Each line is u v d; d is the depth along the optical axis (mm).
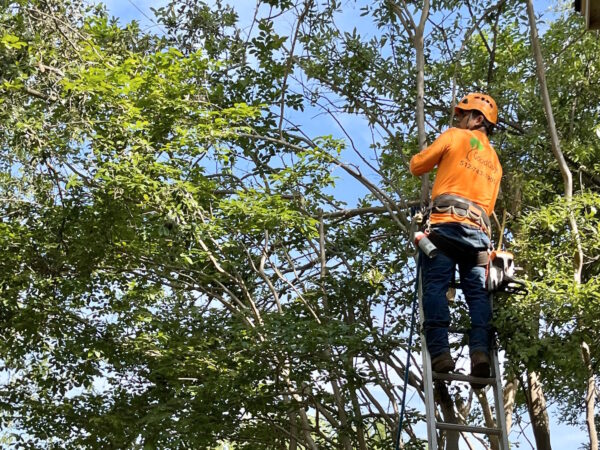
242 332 8328
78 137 8242
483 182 5887
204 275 8953
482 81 9328
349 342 7895
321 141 8531
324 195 9078
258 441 9586
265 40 9633
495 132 8742
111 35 9586
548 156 8734
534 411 9203
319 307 9531
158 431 8875
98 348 9969
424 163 5906
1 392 10633
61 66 8812
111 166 7883
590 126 8789
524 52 9453
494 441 9039
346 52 9953
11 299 9609
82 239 8938
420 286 5898
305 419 9164
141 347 9938
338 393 8859
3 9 8594
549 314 6887
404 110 9961
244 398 8656
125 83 8312
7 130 8461
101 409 10281
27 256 9500
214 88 9727
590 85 9133
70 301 10211
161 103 8555
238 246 8977
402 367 8336
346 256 9695
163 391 9773
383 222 10070
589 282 6766
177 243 8094
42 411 10312
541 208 7758
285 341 7945
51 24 9000
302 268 9922
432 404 5422
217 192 9438
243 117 8719
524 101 8609
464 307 7473
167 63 8703
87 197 8781
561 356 6441
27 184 10008
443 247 5738
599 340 7387
